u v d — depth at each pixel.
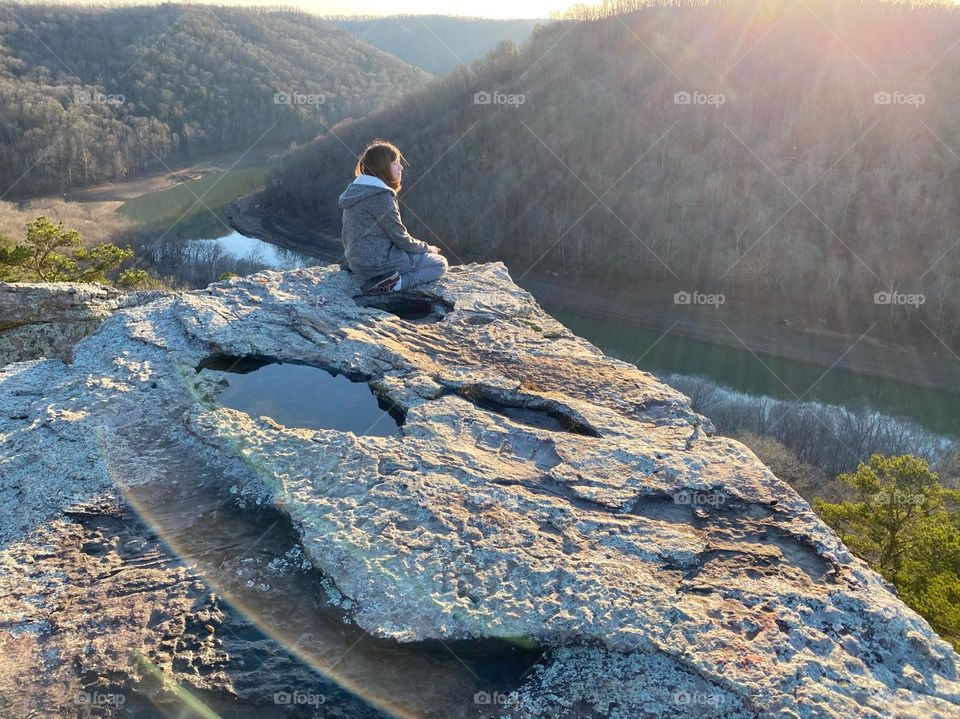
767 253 39.56
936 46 57.75
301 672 1.94
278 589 2.18
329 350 3.52
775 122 51.28
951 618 9.52
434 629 1.97
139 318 3.84
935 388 29.58
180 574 2.22
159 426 2.94
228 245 48.97
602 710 1.85
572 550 2.23
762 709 1.75
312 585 2.19
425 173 55.62
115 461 2.70
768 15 64.62
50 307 5.74
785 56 59.56
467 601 2.03
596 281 41.28
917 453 24.30
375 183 4.27
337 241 50.59
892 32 59.84
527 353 3.67
